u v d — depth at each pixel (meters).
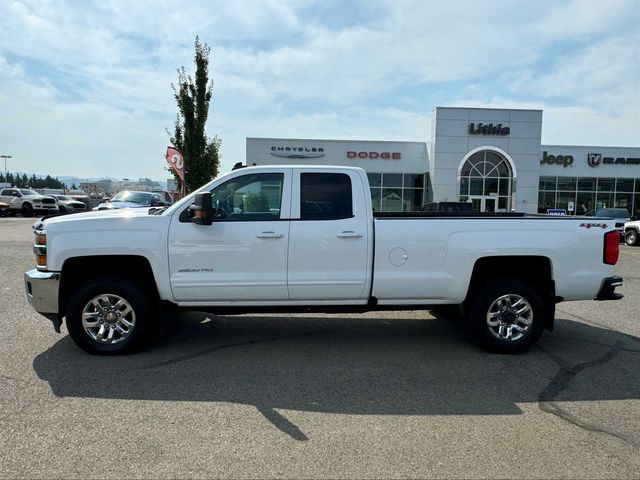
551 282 5.17
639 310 7.44
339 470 2.93
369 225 5.02
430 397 4.06
